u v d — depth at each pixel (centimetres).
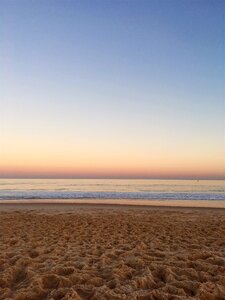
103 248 702
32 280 451
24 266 544
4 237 866
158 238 862
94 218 1292
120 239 831
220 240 835
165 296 390
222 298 401
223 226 1102
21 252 655
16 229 1009
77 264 540
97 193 3734
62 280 445
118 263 535
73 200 2759
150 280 453
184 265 543
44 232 954
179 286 432
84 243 776
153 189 4759
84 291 411
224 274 495
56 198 2992
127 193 3725
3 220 1220
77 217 1327
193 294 414
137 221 1214
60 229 1014
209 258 578
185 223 1173
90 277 464
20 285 448
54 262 561
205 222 1206
